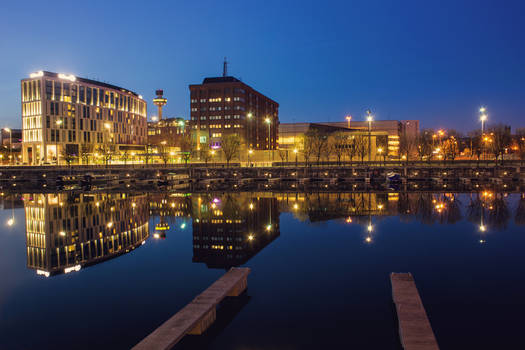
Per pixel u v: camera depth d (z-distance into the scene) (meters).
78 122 171.88
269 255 28.05
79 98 172.88
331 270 24.30
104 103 185.75
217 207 53.81
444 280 22.14
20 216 47.75
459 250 28.73
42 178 113.56
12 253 30.23
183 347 15.13
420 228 37.03
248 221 42.22
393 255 27.59
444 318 17.23
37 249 31.34
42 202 61.88
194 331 16.08
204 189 83.12
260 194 71.25
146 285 22.44
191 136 192.75
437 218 42.38
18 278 24.08
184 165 123.94
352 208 50.91
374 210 48.81
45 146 159.00
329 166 113.56
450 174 106.12
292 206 53.88
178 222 42.22
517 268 24.20
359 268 24.64
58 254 29.77
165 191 79.06
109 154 155.62
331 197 64.69
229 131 187.88
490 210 47.78
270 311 18.30
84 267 26.19
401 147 180.75
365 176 105.56
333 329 16.50
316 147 130.50
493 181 96.00
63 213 49.66
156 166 120.56
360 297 19.84
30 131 163.00
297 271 24.17
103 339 16.23
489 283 21.53
